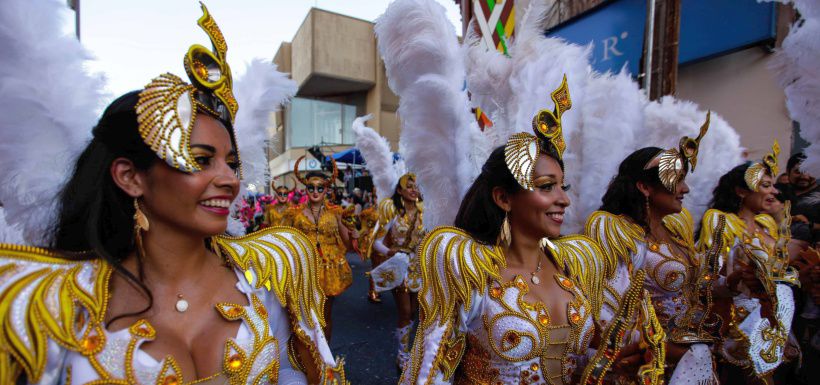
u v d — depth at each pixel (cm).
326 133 1898
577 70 199
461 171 185
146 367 76
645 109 269
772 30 435
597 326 155
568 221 223
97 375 73
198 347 84
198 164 78
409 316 347
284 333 106
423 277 139
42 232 101
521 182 127
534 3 202
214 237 98
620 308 127
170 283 85
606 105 221
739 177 250
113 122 80
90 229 79
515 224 142
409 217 396
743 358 184
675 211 198
